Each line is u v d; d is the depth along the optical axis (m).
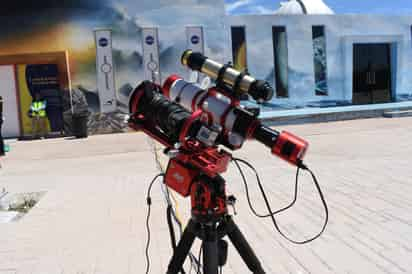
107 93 14.93
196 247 4.07
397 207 5.11
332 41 17.58
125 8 14.80
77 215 5.38
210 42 15.50
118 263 3.84
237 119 1.91
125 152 10.64
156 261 3.84
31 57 14.51
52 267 3.81
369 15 17.91
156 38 15.08
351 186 6.20
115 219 5.12
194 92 2.07
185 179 2.11
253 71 16.80
